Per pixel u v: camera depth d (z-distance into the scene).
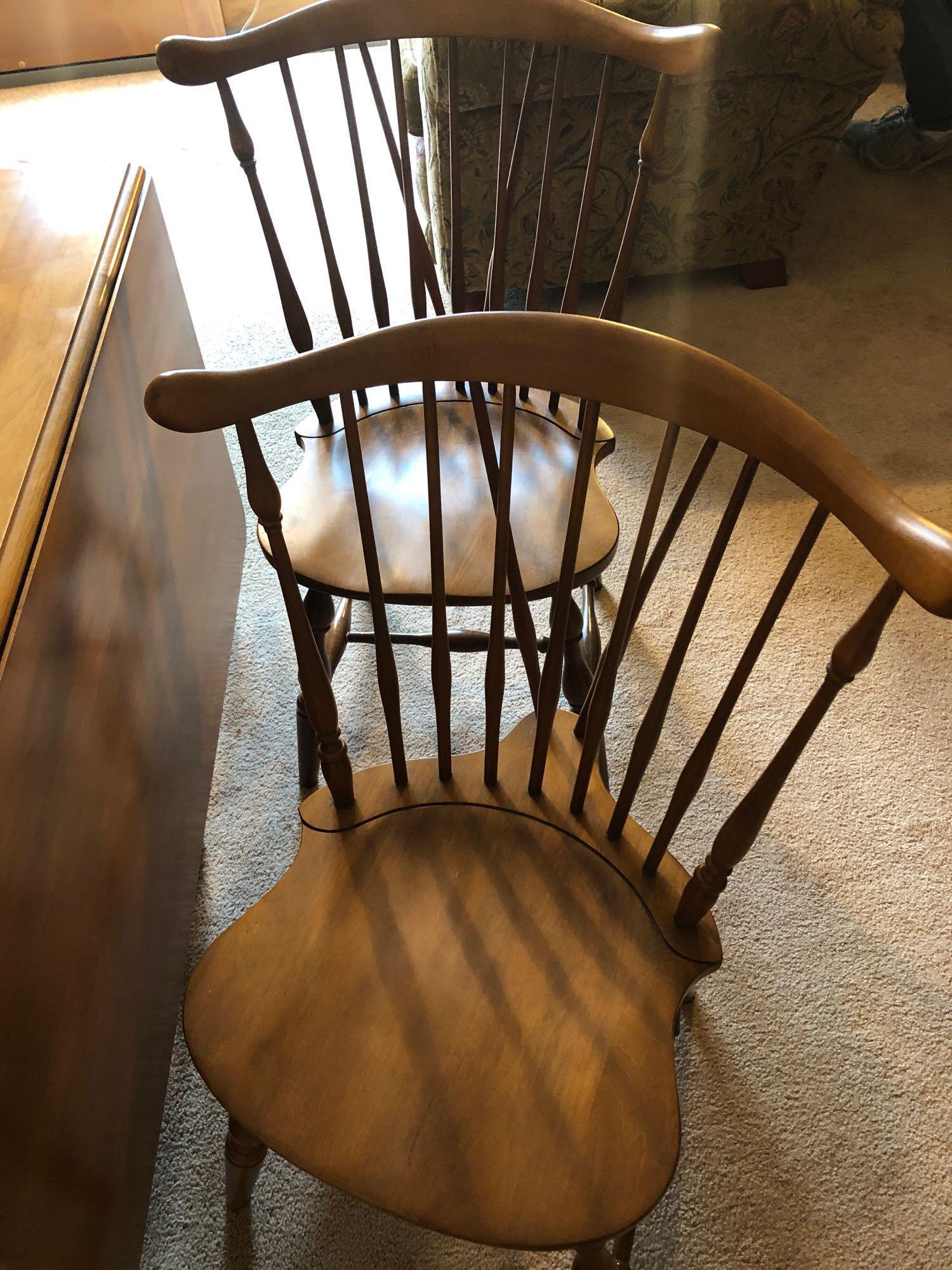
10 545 0.74
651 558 0.72
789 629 1.58
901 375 2.03
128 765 0.95
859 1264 1.00
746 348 2.10
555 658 0.81
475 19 0.96
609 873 0.85
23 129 3.11
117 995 0.90
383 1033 0.75
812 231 2.44
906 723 1.45
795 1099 1.11
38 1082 0.72
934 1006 1.18
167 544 1.13
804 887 1.28
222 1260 1.00
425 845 0.87
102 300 0.96
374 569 0.78
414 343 0.67
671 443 0.67
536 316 0.65
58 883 0.77
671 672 0.76
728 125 1.89
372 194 2.66
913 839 1.33
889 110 2.79
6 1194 0.66
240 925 0.82
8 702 0.68
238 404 0.67
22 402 0.84
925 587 0.53
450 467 1.16
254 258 2.42
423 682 1.52
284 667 1.55
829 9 1.72
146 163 2.87
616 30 0.93
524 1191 0.67
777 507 1.78
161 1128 1.08
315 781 1.36
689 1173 1.05
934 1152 1.07
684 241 2.10
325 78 3.26
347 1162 0.68
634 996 0.77
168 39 0.96
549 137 1.02
